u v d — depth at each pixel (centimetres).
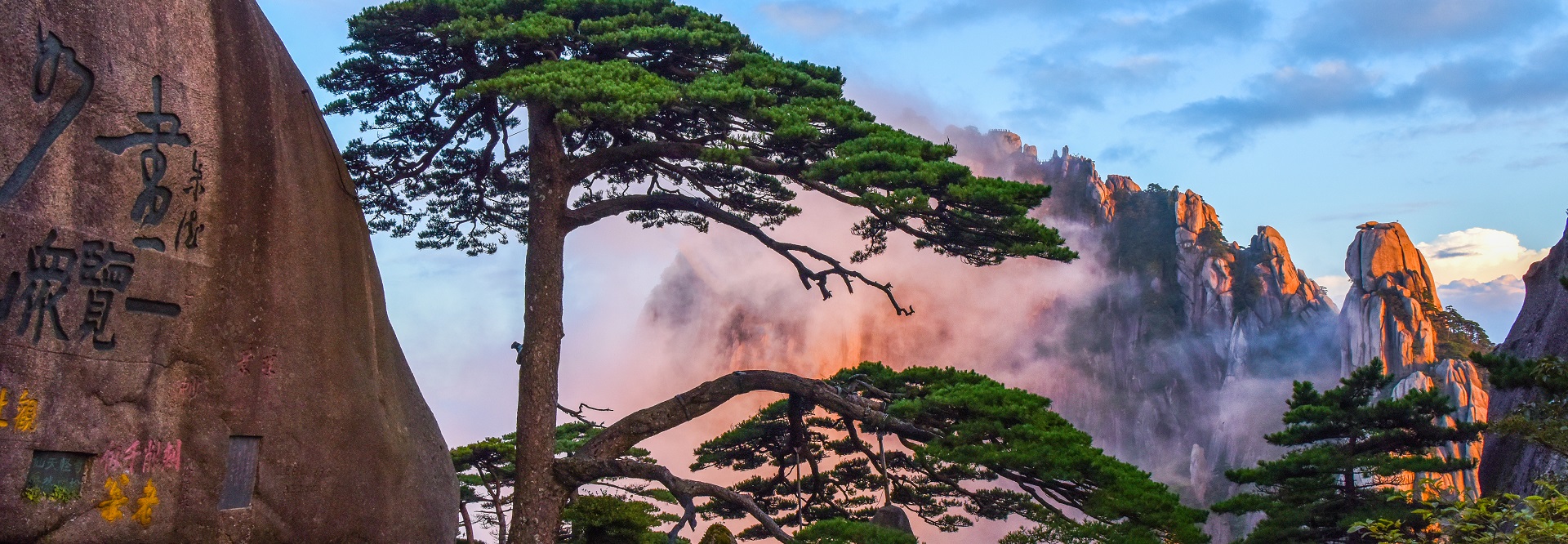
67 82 981
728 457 2272
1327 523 2892
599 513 1950
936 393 1772
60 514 962
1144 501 1495
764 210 2112
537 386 1830
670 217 2372
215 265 1091
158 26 1056
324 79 1942
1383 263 13350
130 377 1016
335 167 1293
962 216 1655
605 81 1583
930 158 1689
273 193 1160
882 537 1631
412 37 1895
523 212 2256
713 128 1880
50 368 960
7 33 945
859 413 1878
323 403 1203
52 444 959
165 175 1049
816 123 1725
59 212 967
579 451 1891
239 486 1106
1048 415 1736
